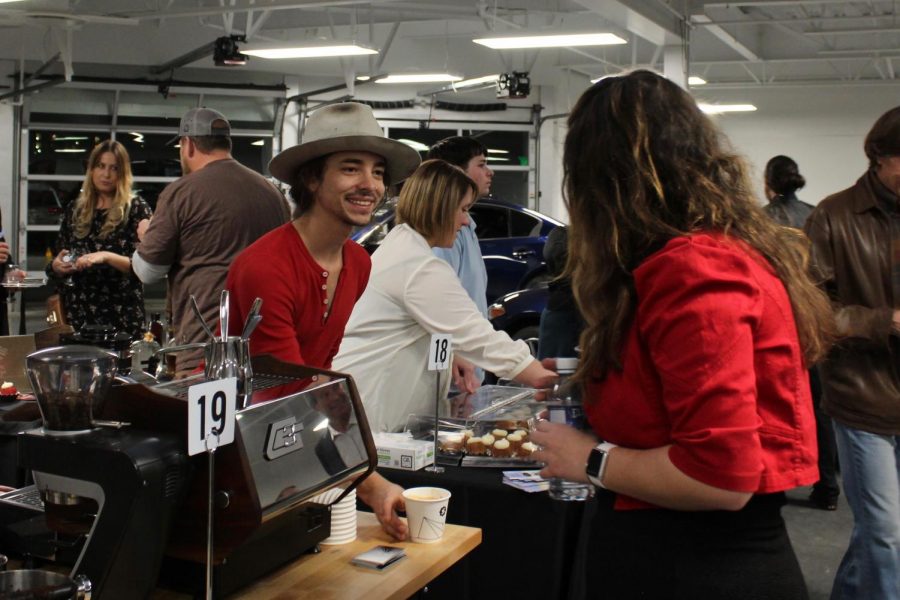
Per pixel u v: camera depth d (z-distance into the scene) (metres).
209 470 1.30
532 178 13.94
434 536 1.75
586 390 1.30
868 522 2.55
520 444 2.39
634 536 1.24
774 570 1.19
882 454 2.53
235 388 1.31
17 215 11.71
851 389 2.54
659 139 1.22
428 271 2.53
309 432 1.44
